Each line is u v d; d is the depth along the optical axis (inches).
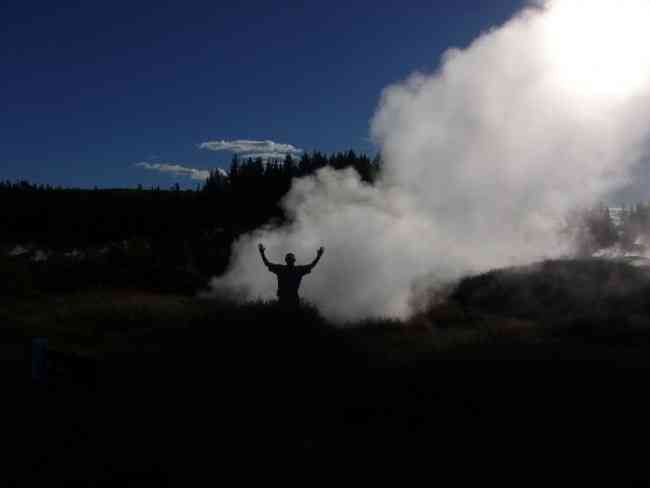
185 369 390.6
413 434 293.6
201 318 508.4
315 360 416.5
